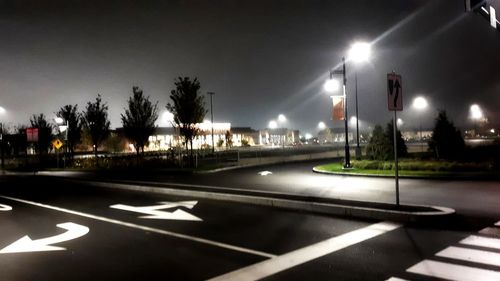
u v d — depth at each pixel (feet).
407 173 65.05
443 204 38.60
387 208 34.78
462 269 21.04
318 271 21.40
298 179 68.23
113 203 48.65
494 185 50.29
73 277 21.70
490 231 28.58
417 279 19.84
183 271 22.17
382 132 89.25
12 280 21.40
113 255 25.77
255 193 47.52
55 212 43.47
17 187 74.90
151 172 97.35
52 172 122.31
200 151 192.95
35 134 142.00
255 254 24.97
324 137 417.69
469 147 94.12
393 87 33.35
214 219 36.32
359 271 21.21
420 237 27.48
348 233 29.30
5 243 29.94
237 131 362.53
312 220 34.17
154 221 36.47
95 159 137.90
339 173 73.51
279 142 394.52
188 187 56.54
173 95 104.99
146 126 116.98
